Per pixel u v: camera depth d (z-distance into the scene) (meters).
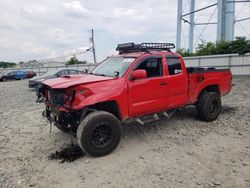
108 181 4.34
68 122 5.45
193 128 6.95
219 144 5.84
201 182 4.23
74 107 5.13
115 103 5.54
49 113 6.20
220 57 26.91
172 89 6.50
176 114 8.27
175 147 5.73
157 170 4.67
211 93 7.43
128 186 4.16
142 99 5.93
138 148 5.71
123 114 5.65
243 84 16.75
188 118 7.84
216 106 7.57
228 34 33.53
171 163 4.94
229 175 4.45
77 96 5.19
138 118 6.08
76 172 4.71
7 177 4.62
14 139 6.74
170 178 4.38
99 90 5.31
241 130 6.71
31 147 6.07
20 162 5.25
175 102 6.64
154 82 6.11
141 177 4.44
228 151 5.45
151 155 5.33
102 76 5.93
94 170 4.75
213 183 4.20
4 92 19.34
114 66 6.30
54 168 4.91
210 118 7.43
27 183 4.39
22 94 17.22
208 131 6.70
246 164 4.84
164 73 6.37
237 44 28.00
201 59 28.55
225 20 33.38
